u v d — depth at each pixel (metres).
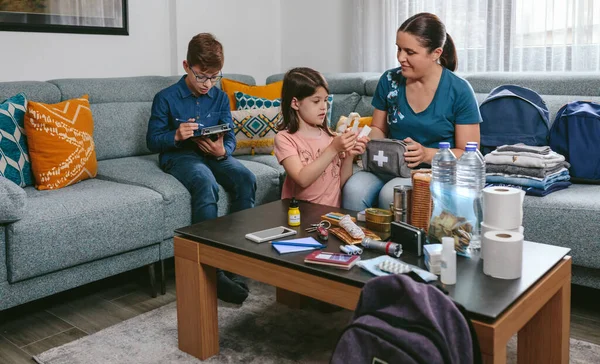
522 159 2.22
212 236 1.71
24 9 3.06
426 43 2.17
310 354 1.84
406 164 2.24
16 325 2.12
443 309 1.09
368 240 1.57
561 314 1.52
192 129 2.53
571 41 3.17
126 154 3.00
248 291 2.35
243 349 1.87
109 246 2.19
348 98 3.40
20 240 1.93
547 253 1.52
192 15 3.84
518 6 3.32
